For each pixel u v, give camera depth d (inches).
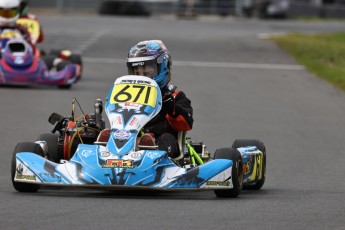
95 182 1171.3
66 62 2938.0
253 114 2484.0
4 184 1359.5
